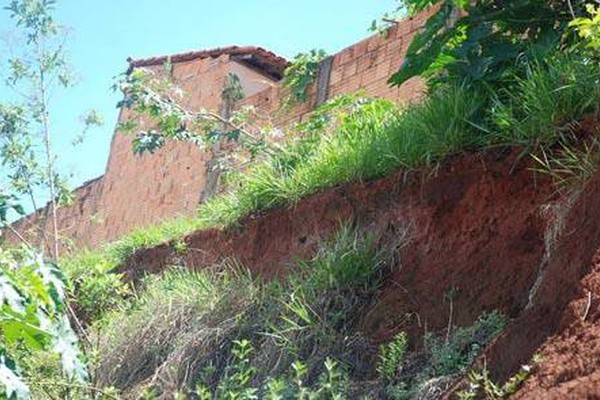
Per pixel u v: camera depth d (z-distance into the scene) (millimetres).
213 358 5875
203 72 13109
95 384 5945
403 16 9945
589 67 5148
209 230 8242
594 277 3713
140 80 9984
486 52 5871
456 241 5395
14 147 10188
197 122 10414
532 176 5152
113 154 14805
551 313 3789
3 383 3428
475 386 3682
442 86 6262
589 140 4902
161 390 5902
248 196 7656
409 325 5129
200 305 6559
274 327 5488
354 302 5551
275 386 4488
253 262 7250
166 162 13117
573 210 4234
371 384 4684
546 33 5867
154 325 6672
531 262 4805
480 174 5473
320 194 6777
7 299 3535
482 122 5691
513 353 3795
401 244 5766
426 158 5816
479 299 4902
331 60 10469
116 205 14297
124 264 9602
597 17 5008
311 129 8773
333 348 5191
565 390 3234
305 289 5723
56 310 3820
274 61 12875
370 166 6387
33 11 10398
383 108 7699
